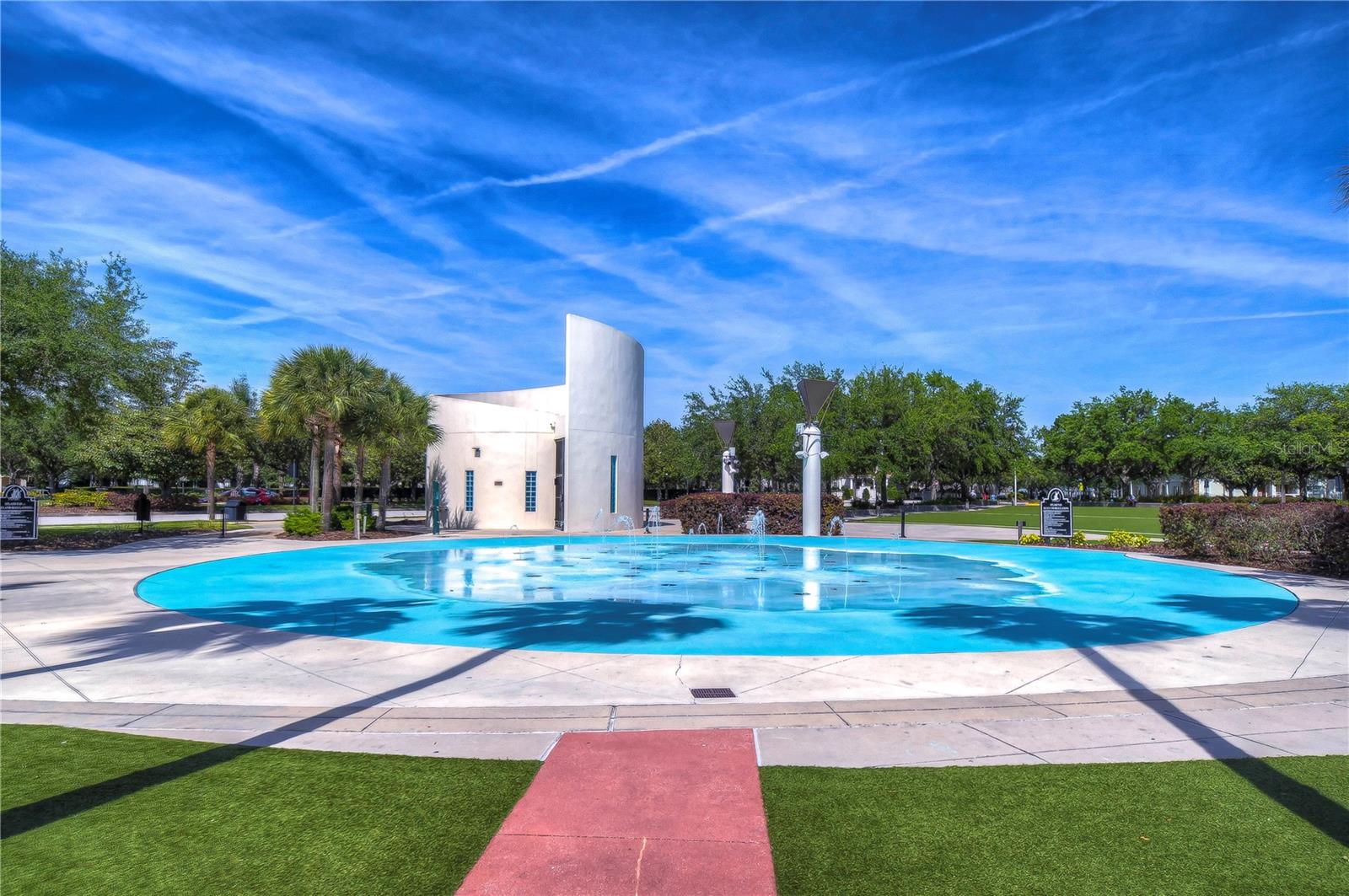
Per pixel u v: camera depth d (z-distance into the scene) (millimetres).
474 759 4668
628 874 3262
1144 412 79062
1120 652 7859
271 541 24453
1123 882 3227
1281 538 16609
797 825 3740
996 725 5348
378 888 3148
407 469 58344
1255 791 4180
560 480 31922
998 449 70375
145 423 46000
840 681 6605
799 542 24344
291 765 4559
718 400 49938
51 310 21312
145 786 4215
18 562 17188
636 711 5684
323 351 27547
